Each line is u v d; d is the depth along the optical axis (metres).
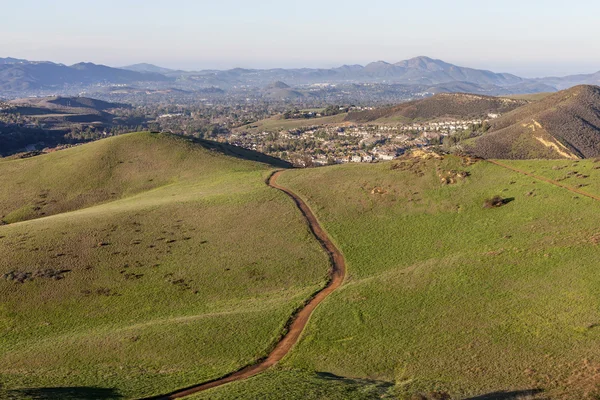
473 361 42.34
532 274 55.88
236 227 82.31
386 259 70.38
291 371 44.34
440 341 46.72
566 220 68.06
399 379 41.44
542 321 46.59
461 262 62.19
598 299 48.19
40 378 45.62
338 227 81.62
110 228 81.81
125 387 42.97
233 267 69.81
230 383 42.47
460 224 75.81
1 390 41.19
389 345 47.56
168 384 43.50
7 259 70.38
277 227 81.81
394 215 82.88
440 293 56.00
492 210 76.94
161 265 70.50
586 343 41.72
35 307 60.66
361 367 44.56
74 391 41.19
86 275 67.31
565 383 36.25
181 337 52.44
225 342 51.41
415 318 51.81
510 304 50.91
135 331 54.19
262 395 37.84
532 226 69.25
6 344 53.69
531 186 80.25
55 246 74.75
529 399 33.81
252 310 58.22
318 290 62.81
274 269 69.19
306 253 73.19
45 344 53.00
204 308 60.62
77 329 56.50
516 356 41.91
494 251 63.84
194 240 78.12
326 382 40.09
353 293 59.50
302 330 52.97
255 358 48.25
